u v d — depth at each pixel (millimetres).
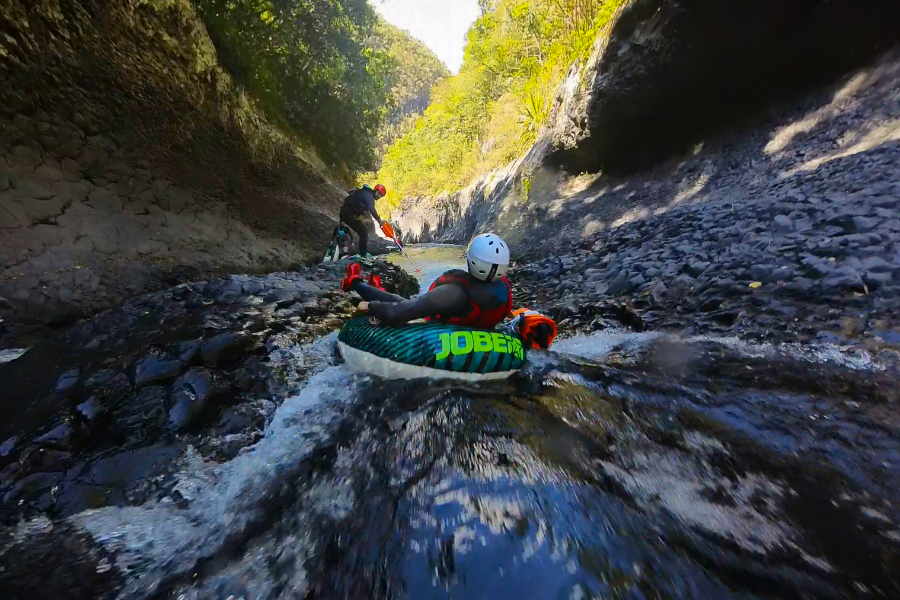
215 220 8531
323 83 14820
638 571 1468
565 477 2002
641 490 1922
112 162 6820
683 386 2941
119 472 2357
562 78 16516
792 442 2232
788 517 1743
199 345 3502
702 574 1462
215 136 9375
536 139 17766
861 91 6934
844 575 1458
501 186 18844
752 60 8609
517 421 2527
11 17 5430
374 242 15344
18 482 2248
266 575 1711
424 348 3059
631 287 5059
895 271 3338
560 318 5152
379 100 18953
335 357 3713
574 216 12141
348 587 1572
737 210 5961
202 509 2174
